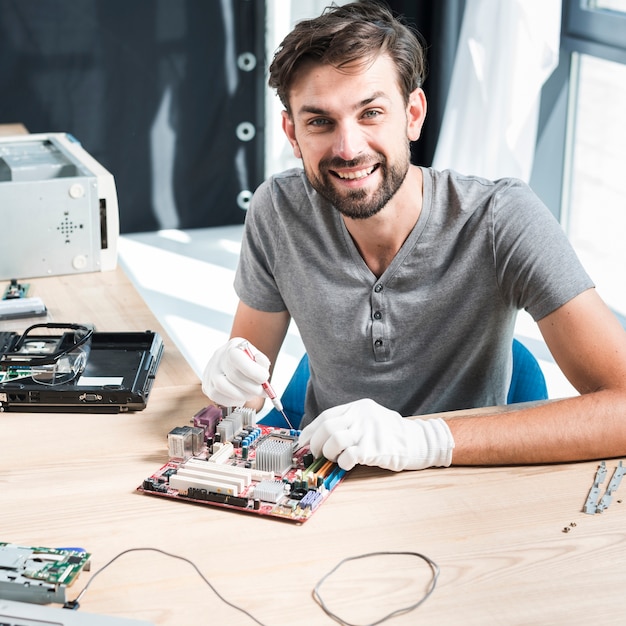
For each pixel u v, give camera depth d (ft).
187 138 14.70
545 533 3.81
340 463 4.17
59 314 6.32
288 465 4.27
